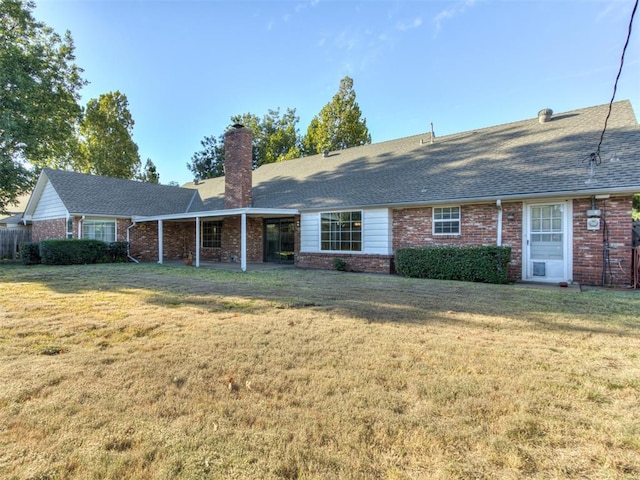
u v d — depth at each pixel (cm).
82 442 215
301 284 879
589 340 414
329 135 3228
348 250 1295
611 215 866
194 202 2067
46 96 1900
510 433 226
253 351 376
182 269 1282
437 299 668
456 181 1123
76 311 567
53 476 185
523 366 335
